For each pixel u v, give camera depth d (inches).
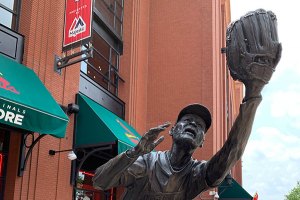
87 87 526.6
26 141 390.6
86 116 461.1
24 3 426.0
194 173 119.3
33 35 418.3
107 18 650.2
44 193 404.5
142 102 721.0
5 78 347.3
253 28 100.7
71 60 467.2
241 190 797.2
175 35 759.1
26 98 341.7
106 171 111.2
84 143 452.8
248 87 103.2
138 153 107.0
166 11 777.6
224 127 976.3
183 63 740.7
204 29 743.1
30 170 391.2
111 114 539.2
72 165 450.3
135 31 712.4
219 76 844.0
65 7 457.4
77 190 502.9
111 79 652.7
